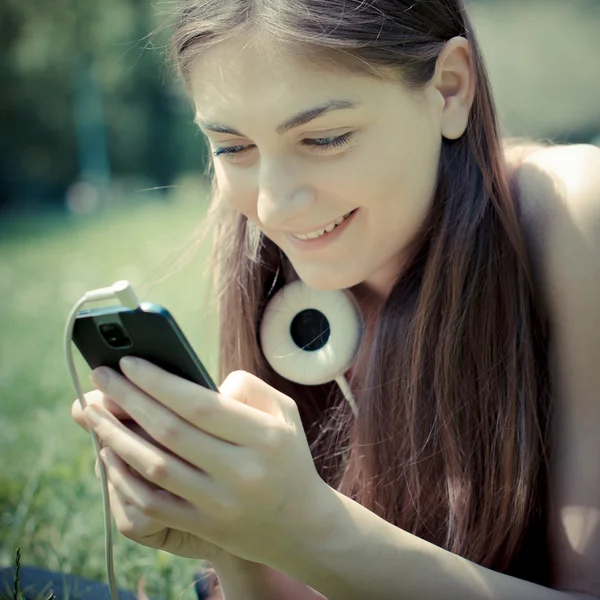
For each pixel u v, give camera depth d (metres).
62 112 23.94
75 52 21.78
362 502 1.52
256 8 1.21
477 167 1.46
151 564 1.95
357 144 1.26
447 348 1.43
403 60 1.27
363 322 1.51
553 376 1.46
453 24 1.42
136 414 1.10
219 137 1.32
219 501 1.08
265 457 1.08
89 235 10.25
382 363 1.50
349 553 1.18
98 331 1.12
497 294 1.45
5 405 3.22
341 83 1.22
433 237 1.45
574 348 1.43
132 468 1.18
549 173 1.49
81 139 24.22
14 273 7.38
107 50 21.25
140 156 25.45
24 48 21.83
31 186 24.23
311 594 1.37
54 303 5.70
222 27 1.22
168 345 1.08
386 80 1.26
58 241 9.96
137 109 24.86
